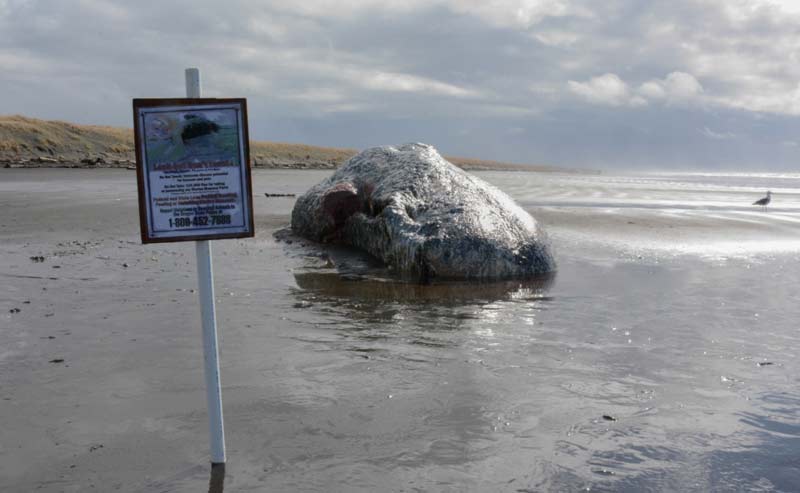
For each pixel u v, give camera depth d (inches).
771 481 122.6
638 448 135.4
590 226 536.1
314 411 151.6
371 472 123.0
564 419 149.4
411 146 450.9
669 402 161.3
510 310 257.6
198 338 209.6
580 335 221.5
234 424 143.9
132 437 137.2
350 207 420.8
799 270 353.1
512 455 131.1
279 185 1103.0
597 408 156.5
